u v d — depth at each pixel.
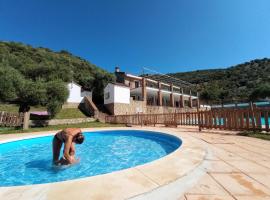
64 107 26.83
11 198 2.41
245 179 3.06
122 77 36.16
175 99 44.62
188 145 6.03
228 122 9.62
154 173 3.35
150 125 16.34
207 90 56.69
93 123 21.39
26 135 10.70
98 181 2.97
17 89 16.81
